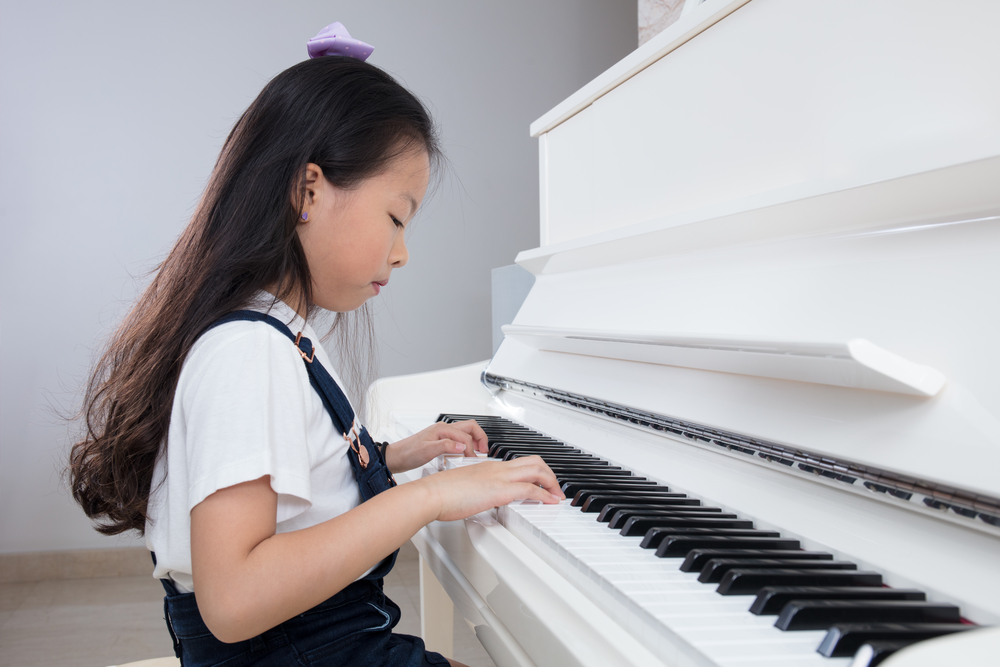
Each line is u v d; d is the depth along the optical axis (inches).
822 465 18.8
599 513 21.4
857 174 17.7
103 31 90.8
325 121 23.7
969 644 9.3
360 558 20.2
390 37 102.9
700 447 24.4
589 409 32.8
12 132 88.1
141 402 22.2
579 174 38.8
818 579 15.5
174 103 93.3
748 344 18.6
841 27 21.9
